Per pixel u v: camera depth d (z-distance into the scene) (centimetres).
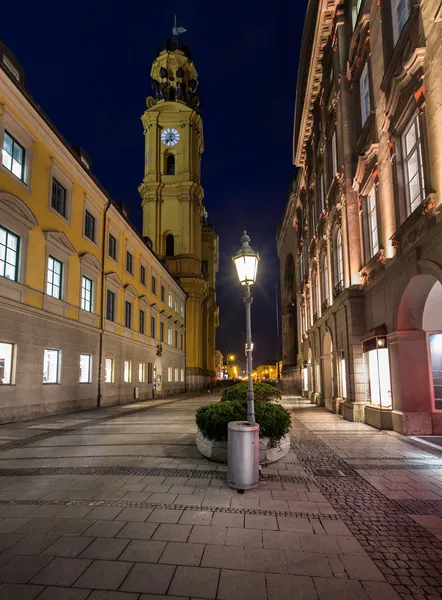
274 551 413
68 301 1992
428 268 959
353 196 1641
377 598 330
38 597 328
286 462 823
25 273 1622
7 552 408
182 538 443
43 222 1791
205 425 819
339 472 745
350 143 1694
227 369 15825
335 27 1873
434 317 1155
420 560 397
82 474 724
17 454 917
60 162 1953
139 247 3234
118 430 1303
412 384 1162
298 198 3756
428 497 596
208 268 7238
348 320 1589
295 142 3288
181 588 343
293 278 5253
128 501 571
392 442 1052
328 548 422
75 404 2027
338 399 1814
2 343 1494
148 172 5362
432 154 916
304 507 548
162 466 780
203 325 6316
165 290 4125
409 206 1127
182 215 5269
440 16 860
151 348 3472
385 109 1254
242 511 531
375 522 497
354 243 1619
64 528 471
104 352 2416
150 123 5450
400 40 1082
